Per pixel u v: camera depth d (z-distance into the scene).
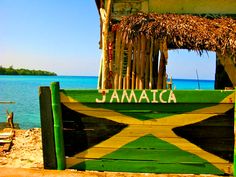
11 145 8.38
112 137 4.57
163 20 8.90
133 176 4.47
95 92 4.48
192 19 9.41
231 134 4.42
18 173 4.35
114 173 4.58
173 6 11.33
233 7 11.40
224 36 8.33
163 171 4.57
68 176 4.30
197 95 4.36
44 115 4.55
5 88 104.06
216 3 11.39
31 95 74.00
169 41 8.81
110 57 9.51
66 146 4.66
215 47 8.17
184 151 4.52
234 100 4.32
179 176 4.52
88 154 4.64
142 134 4.53
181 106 4.42
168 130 4.49
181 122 4.45
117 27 9.33
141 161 4.59
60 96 4.54
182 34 8.31
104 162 4.64
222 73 13.45
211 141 4.46
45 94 4.53
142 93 4.43
